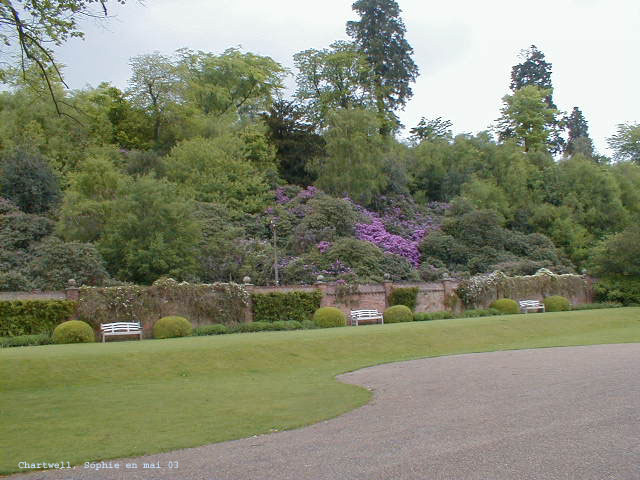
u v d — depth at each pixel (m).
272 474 6.20
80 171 36.72
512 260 40.31
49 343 19.22
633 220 50.06
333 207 38.03
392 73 55.22
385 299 28.55
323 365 15.78
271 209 40.06
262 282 32.22
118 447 7.68
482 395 10.06
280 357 16.06
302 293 25.81
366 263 34.03
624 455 6.26
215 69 53.06
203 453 7.27
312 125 50.75
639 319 27.69
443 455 6.50
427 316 28.38
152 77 45.06
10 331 19.20
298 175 48.00
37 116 39.38
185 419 9.29
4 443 8.01
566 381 10.95
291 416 9.25
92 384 12.71
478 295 31.58
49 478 6.52
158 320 21.69
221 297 23.69
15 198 33.28
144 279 27.81
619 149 65.25
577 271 43.78
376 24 55.53
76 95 40.25
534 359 14.62
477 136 55.41
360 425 8.38
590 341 19.03
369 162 44.38
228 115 48.72
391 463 6.31
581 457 6.23
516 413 8.43
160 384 12.79
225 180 39.41
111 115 45.72
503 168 52.16
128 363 14.15
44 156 36.66
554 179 51.78
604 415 8.04
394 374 13.52
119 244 28.09
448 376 12.59
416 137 61.12
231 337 18.92
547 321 24.66
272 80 56.94
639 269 34.88
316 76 54.34
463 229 42.47
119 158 40.12
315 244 35.84
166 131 46.47
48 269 25.66
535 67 67.31
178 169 39.53
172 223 28.95
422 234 42.62
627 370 11.87
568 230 47.00
